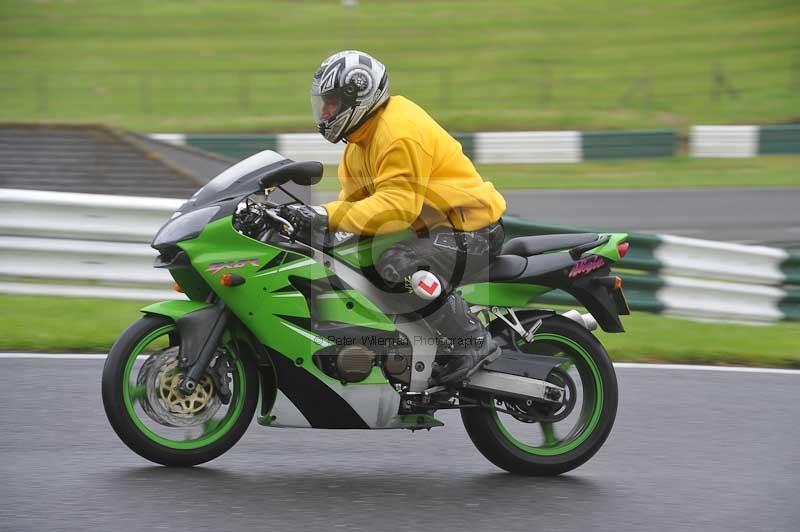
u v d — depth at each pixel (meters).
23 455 11.01
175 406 10.32
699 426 13.02
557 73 53.53
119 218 18.81
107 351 16.00
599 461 11.60
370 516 9.51
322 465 11.08
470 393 10.84
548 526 9.45
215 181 10.48
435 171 10.50
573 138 42.12
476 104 48.72
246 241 10.20
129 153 25.80
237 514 9.41
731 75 53.25
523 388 10.74
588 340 11.21
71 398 13.27
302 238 10.34
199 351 10.14
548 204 33.72
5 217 18.56
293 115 46.78
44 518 9.16
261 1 66.25
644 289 19.59
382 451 11.70
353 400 10.40
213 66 54.28
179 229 10.16
